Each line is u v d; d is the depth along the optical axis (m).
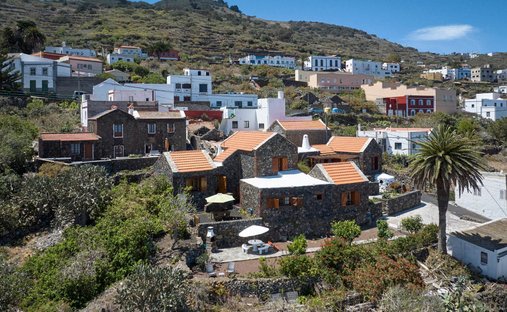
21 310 27.20
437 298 27.97
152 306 23.78
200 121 71.38
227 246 35.84
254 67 150.00
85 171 39.88
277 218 38.34
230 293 28.06
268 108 69.75
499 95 136.12
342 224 35.66
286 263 29.92
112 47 150.75
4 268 28.64
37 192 37.84
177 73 119.69
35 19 180.50
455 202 52.34
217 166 43.06
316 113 93.19
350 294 28.92
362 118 98.50
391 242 35.56
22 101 71.06
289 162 44.66
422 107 115.56
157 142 55.94
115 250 31.03
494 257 33.72
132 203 37.12
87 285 28.45
